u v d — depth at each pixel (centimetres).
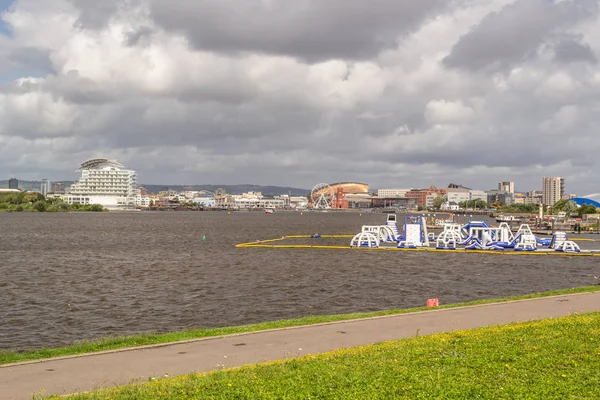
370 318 3484
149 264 9506
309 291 6538
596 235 19050
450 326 3225
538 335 2745
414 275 7988
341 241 15150
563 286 7038
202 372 2308
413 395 1920
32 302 5912
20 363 2502
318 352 2659
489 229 13112
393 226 14262
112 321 5016
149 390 1991
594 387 1995
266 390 1967
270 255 10988
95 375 2325
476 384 2023
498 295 6331
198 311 5416
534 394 1927
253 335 3042
